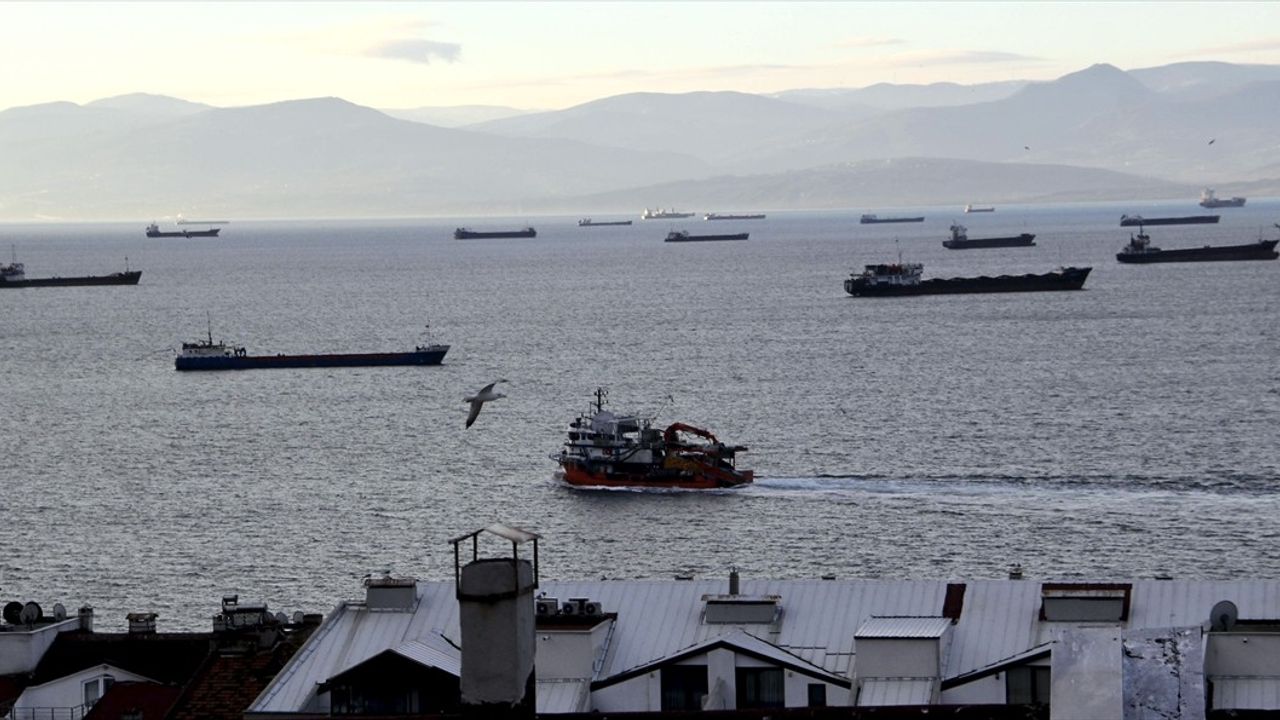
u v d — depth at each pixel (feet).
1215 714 577.84
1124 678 465.47
